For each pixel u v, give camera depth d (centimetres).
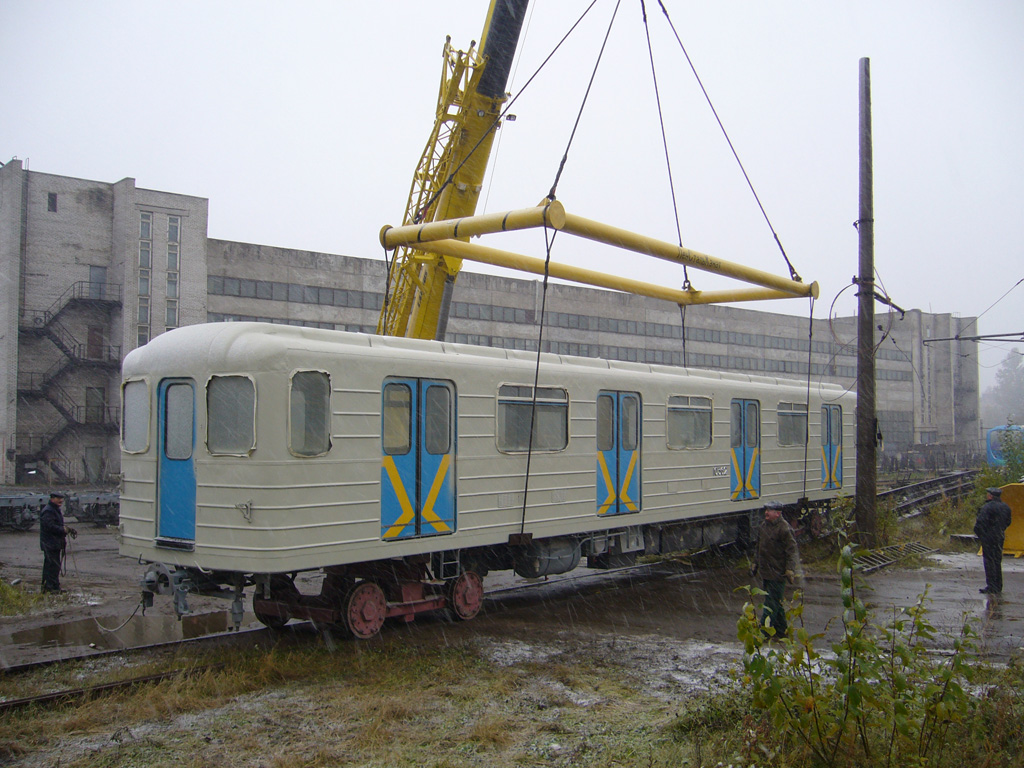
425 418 949
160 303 3734
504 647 883
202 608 1115
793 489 1614
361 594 899
